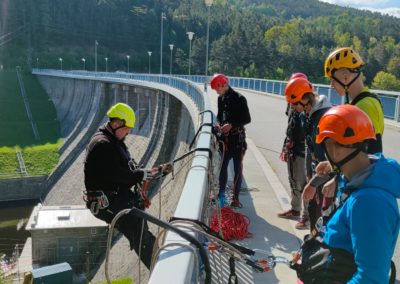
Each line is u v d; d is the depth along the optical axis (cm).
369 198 205
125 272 1848
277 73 10881
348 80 362
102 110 6481
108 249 258
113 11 16100
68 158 5662
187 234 223
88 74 7950
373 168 215
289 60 11031
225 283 403
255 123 1908
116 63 14912
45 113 8806
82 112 7375
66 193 4672
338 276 223
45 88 10831
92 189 482
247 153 1180
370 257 199
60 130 7656
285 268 459
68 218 2319
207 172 386
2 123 7650
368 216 202
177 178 2008
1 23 15275
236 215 556
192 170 381
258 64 11000
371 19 19538
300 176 604
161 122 3972
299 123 589
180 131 3095
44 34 15625
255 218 623
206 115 711
